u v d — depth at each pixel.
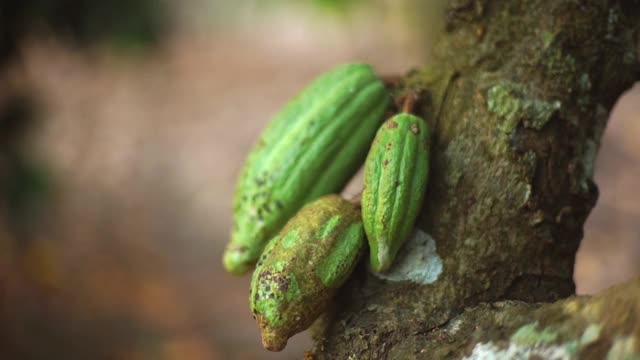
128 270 2.88
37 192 2.12
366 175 1.04
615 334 0.93
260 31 5.41
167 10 2.23
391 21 3.23
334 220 1.04
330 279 1.03
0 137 2.04
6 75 2.02
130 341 2.50
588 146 1.08
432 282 1.05
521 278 1.05
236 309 2.70
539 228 1.05
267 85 4.51
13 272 2.65
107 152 3.77
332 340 1.05
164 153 3.79
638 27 1.10
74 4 1.92
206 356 2.44
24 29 1.90
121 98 4.28
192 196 3.42
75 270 2.82
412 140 1.05
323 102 1.10
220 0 5.47
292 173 1.09
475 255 1.05
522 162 1.05
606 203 2.79
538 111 1.06
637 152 3.06
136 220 3.23
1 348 2.39
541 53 1.07
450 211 1.06
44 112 2.15
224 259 1.10
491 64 1.08
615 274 2.45
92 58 2.17
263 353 2.45
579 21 1.07
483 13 1.09
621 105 3.40
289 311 1.01
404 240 1.05
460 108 1.07
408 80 1.12
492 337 0.98
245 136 3.92
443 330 1.03
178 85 4.51
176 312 2.68
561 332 0.95
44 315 2.55
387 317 1.04
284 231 1.04
